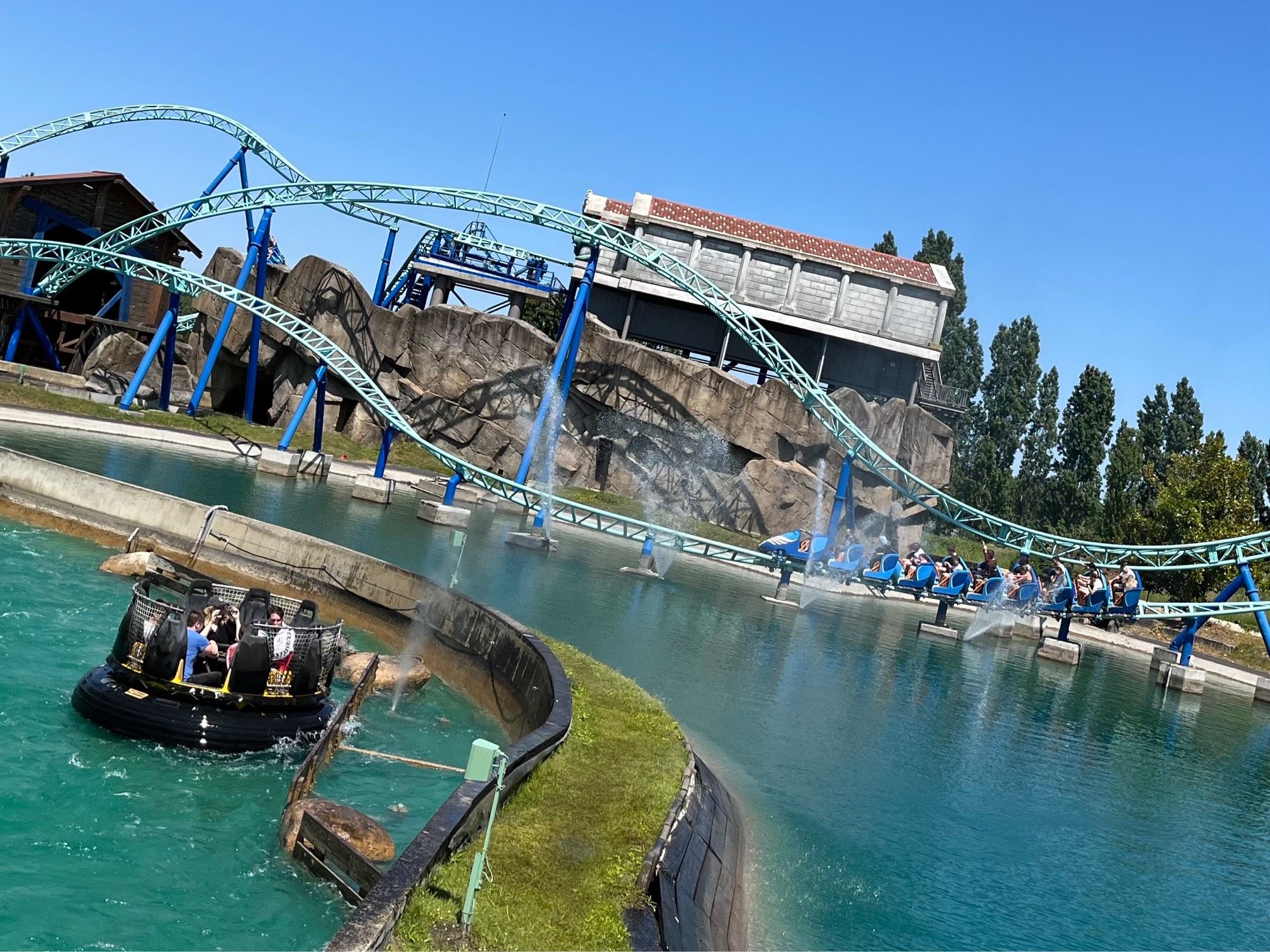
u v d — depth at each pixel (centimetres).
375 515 5125
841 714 2977
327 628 2006
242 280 7362
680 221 8538
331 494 5644
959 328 11869
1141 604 5428
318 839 1507
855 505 7906
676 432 8050
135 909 1323
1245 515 8806
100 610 2645
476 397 8100
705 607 4525
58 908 1298
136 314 8225
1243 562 5616
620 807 1536
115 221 7938
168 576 3058
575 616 3566
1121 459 10512
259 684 1905
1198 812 2669
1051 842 2178
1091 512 10806
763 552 5312
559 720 1862
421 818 1730
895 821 2125
